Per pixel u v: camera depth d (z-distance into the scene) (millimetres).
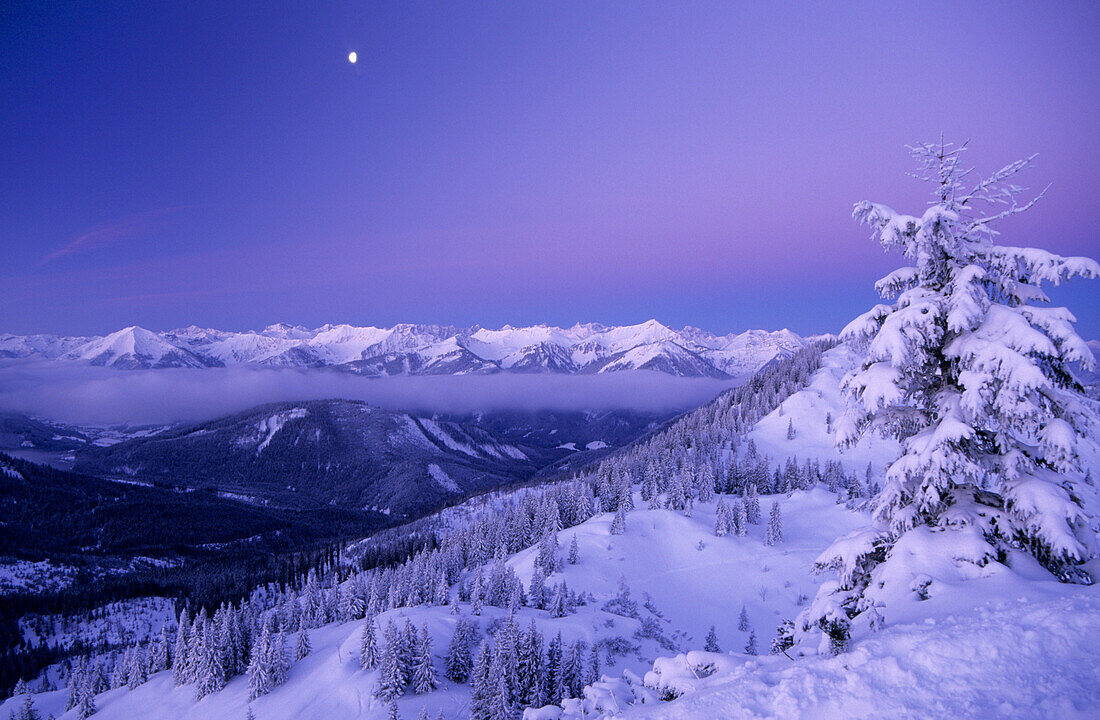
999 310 12273
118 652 154250
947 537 12711
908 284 14250
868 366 13766
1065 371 12070
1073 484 12086
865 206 14078
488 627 77875
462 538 141125
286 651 85188
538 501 159000
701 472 159375
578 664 58469
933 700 7777
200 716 76188
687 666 12875
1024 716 7012
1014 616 9383
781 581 109375
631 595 104438
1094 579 11461
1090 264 11367
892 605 11867
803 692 8883
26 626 170750
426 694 62188
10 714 113938
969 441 12789
